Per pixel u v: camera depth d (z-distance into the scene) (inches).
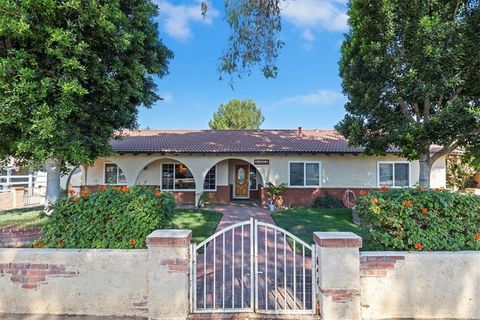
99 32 312.8
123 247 184.7
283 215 508.7
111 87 343.0
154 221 194.5
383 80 395.2
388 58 373.1
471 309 164.7
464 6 353.1
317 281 171.0
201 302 187.2
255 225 180.4
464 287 165.5
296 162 671.8
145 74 404.5
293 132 836.6
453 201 186.1
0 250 173.9
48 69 313.0
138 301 169.3
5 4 261.7
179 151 653.3
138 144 694.5
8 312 171.6
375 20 390.9
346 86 438.3
